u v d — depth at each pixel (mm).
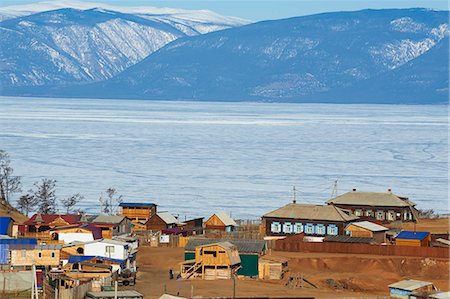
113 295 192750
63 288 198750
